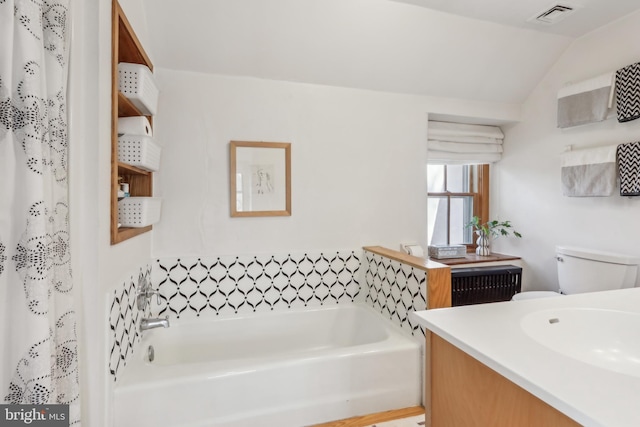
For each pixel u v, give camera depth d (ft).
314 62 6.72
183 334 6.40
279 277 7.09
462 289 8.11
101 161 3.64
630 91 6.13
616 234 6.65
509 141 9.14
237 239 6.82
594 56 6.97
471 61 7.34
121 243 4.41
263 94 6.84
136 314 5.24
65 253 2.95
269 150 6.89
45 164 2.54
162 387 4.35
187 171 6.50
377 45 6.63
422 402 5.51
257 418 4.73
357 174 7.54
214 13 5.67
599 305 3.71
